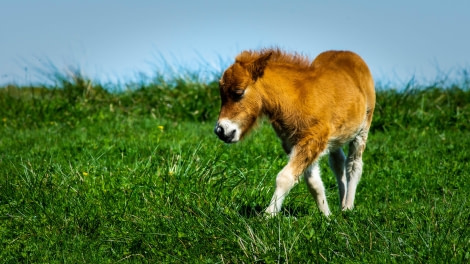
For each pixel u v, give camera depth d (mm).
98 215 10773
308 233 9812
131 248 9938
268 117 11594
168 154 14523
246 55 11430
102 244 10094
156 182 12039
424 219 10359
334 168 12914
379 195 13422
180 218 10438
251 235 9492
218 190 11828
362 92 12484
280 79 11305
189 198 11234
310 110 11250
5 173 13742
